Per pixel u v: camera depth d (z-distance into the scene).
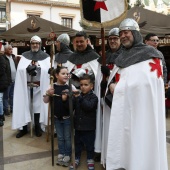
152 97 2.47
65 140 3.37
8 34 7.68
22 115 4.51
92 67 3.45
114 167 2.71
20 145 4.15
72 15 21.11
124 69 2.62
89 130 3.21
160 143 2.60
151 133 2.51
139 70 2.51
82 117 3.21
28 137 4.55
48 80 4.54
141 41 2.64
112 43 3.21
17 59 7.44
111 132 2.67
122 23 2.60
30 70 4.41
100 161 3.48
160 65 2.57
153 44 3.83
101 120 3.25
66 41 4.30
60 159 3.40
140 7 6.12
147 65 2.50
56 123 3.41
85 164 3.43
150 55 2.51
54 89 3.38
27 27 7.65
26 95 4.50
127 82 2.55
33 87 4.59
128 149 2.60
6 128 5.18
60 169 3.27
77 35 3.44
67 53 4.25
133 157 2.52
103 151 3.13
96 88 3.32
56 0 20.59
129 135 2.57
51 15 20.47
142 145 2.50
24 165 3.39
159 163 2.56
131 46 2.64
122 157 2.67
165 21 6.09
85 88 3.14
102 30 2.95
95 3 2.90
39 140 4.38
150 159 2.53
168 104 6.35
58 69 3.39
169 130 4.98
